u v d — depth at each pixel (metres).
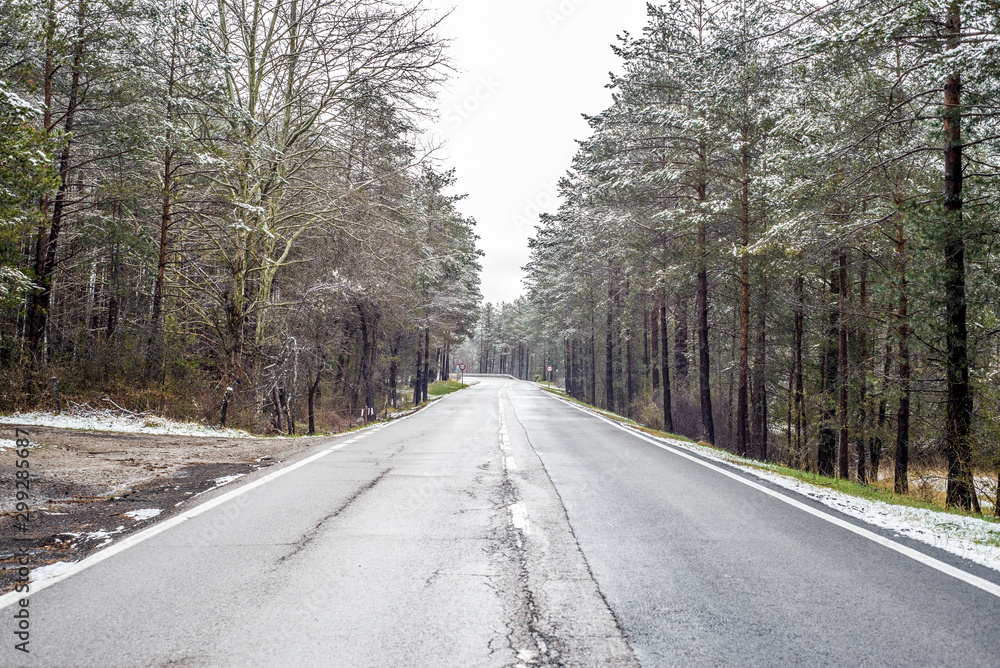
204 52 14.91
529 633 3.24
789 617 3.50
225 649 3.00
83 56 13.87
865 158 12.09
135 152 15.09
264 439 13.36
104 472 7.69
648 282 22.27
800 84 12.80
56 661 2.83
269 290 21.22
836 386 16.97
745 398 18.70
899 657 3.00
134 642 3.05
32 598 3.64
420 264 22.81
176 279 20.92
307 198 21.75
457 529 5.41
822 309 17.41
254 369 18.53
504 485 7.69
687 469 9.49
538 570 4.30
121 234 16.56
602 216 22.52
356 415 29.58
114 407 14.75
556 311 47.31
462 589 3.90
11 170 9.85
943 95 11.24
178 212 18.42
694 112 18.58
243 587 3.88
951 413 10.83
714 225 19.17
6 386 14.02
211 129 17.69
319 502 6.44
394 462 9.62
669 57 20.27
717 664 2.90
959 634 3.28
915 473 16.59
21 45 12.46
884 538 5.30
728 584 4.05
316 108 19.33
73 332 17.89
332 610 3.52
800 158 12.66
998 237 10.11
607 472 9.02
